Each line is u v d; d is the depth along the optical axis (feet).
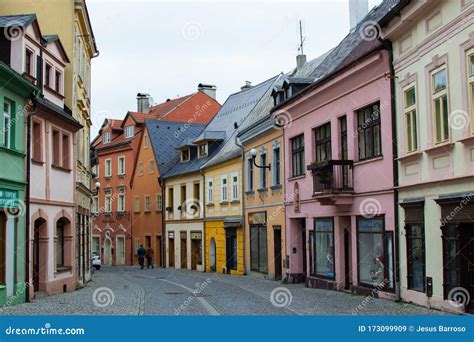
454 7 45.93
